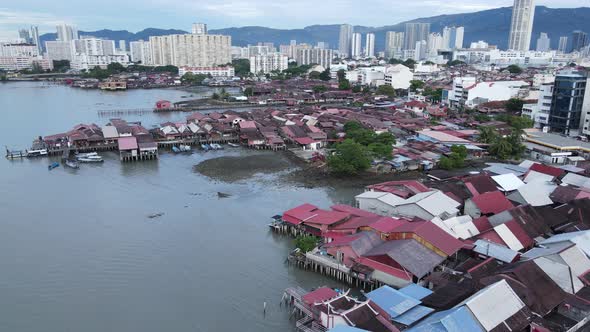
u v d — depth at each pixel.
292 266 56.19
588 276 45.16
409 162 97.38
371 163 96.81
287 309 47.00
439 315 37.44
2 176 94.00
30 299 49.03
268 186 87.94
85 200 79.69
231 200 79.94
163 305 47.97
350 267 51.41
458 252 55.28
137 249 60.59
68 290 50.75
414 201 64.56
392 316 39.34
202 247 61.31
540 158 105.12
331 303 41.38
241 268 55.62
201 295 49.84
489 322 36.66
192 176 94.81
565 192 69.56
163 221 70.12
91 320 45.41
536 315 39.75
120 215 72.62
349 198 81.06
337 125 136.50
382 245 53.12
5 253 59.25
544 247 51.69
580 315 40.78
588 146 105.88
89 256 58.59
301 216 64.69
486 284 42.81
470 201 67.88
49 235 64.81
